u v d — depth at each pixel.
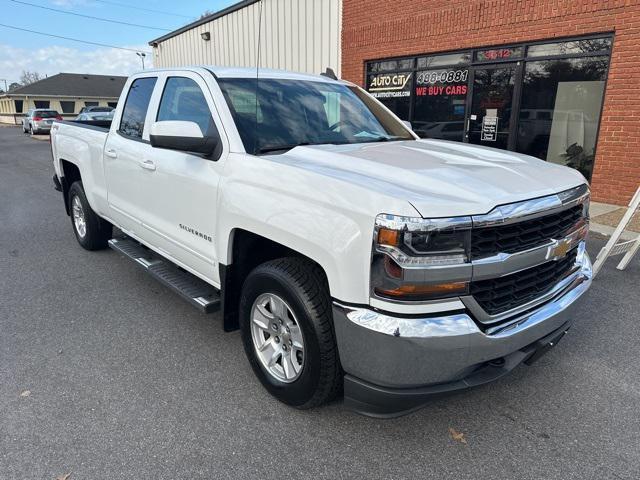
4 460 2.48
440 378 2.27
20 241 6.34
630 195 8.04
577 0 8.06
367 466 2.46
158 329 3.90
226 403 2.96
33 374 3.25
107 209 4.88
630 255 5.18
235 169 3.00
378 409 2.38
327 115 3.72
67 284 4.83
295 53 13.62
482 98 9.77
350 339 2.32
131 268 5.28
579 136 8.65
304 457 2.52
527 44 8.90
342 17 12.19
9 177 12.64
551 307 2.67
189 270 3.67
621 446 2.61
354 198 2.31
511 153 3.46
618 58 7.78
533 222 2.50
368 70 12.04
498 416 2.86
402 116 11.43
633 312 4.21
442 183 2.42
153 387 3.12
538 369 3.34
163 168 3.66
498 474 2.41
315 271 2.61
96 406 2.92
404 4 10.70
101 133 4.85
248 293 2.95
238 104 3.34
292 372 2.81
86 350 3.57
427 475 2.41
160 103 3.96
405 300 2.17
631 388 3.12
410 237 2.12
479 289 2.29
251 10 14.78
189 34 18.27
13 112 57.66
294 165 2.72
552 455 2.54
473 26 9.53
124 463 2.47
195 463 2.47
